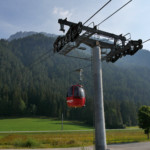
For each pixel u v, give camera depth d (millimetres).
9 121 128625
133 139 47406
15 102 162000
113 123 134750
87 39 12766
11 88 191375
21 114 160375
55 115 161750
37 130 86125
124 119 158375
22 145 33125
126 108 163500
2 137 49406
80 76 17875
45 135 56594
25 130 85312
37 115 164125
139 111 49312
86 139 45938
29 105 178750
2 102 160250
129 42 13906
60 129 93625
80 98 16562
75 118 152250
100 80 12453
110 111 141500
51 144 35938
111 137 52781
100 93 12258
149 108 48719
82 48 13562
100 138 11703
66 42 12922
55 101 165750
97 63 12641
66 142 37594
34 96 186375
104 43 13773
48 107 167125
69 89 16969
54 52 14961
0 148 28656
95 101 12219
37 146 32188
